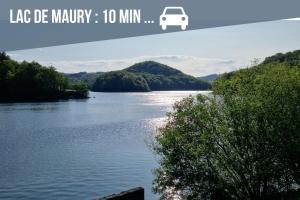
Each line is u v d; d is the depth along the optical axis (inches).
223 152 1128.2
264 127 1088.2
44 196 1545.3
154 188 1199.6
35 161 2246.6
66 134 3400.6
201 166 1103.6
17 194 1573.6
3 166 2112.5
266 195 1114.1
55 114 5329.7
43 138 3171.8
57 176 1867.6
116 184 1705.2
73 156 2384.4
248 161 1098.1
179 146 1119.6
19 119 4648.1
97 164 2127.2
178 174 1128.8
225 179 1130.7
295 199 1048.2
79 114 5319.9
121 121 4367.6
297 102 1117.1
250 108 1074.7
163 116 4877.0
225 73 1243.2
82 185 1700.3
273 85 1139.3
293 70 1184.2
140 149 2583.7
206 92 1211.2
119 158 2284.7
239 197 1114.1
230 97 1149.7
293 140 1079.6
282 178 1123.9
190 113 1143.6
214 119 1139.9
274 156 1094.4
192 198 1135.6
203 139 1068.5
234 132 1099.3
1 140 3063.5
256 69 1259.2
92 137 3208.7
